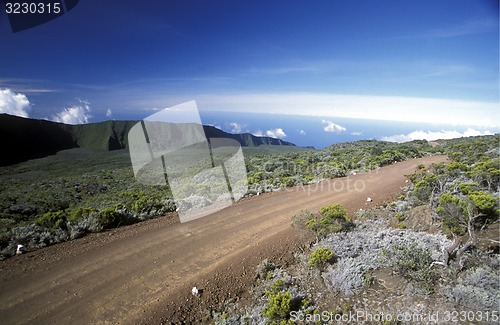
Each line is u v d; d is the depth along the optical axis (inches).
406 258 244.5
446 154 1277.1
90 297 237.1
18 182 1680.6
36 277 259.9
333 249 303.7
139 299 239.0
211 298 247.9
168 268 287.9
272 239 357.7
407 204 446.9
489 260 235.1
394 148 1521.9
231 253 321.7
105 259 300.0
